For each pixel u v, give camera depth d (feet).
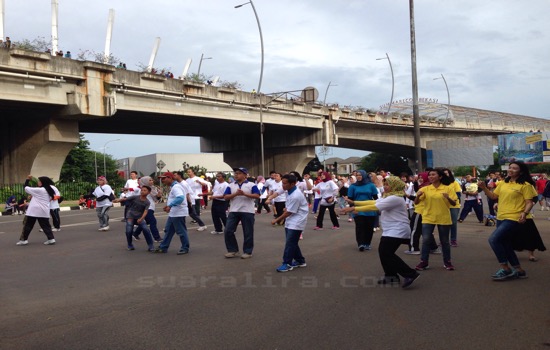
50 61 82.02
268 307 19.45
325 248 35.78
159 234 41.52
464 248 34.47
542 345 14.97
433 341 15.40
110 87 90.38
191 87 106.52
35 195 38.40
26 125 94.94
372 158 322.96
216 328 16.87
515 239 26.05
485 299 20.39
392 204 22.25
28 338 16.06
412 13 67.26
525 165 24.16
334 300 20.47
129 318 18.13
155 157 279.69
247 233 31.45
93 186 120.06
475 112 233.35
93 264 29.48
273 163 163.22
